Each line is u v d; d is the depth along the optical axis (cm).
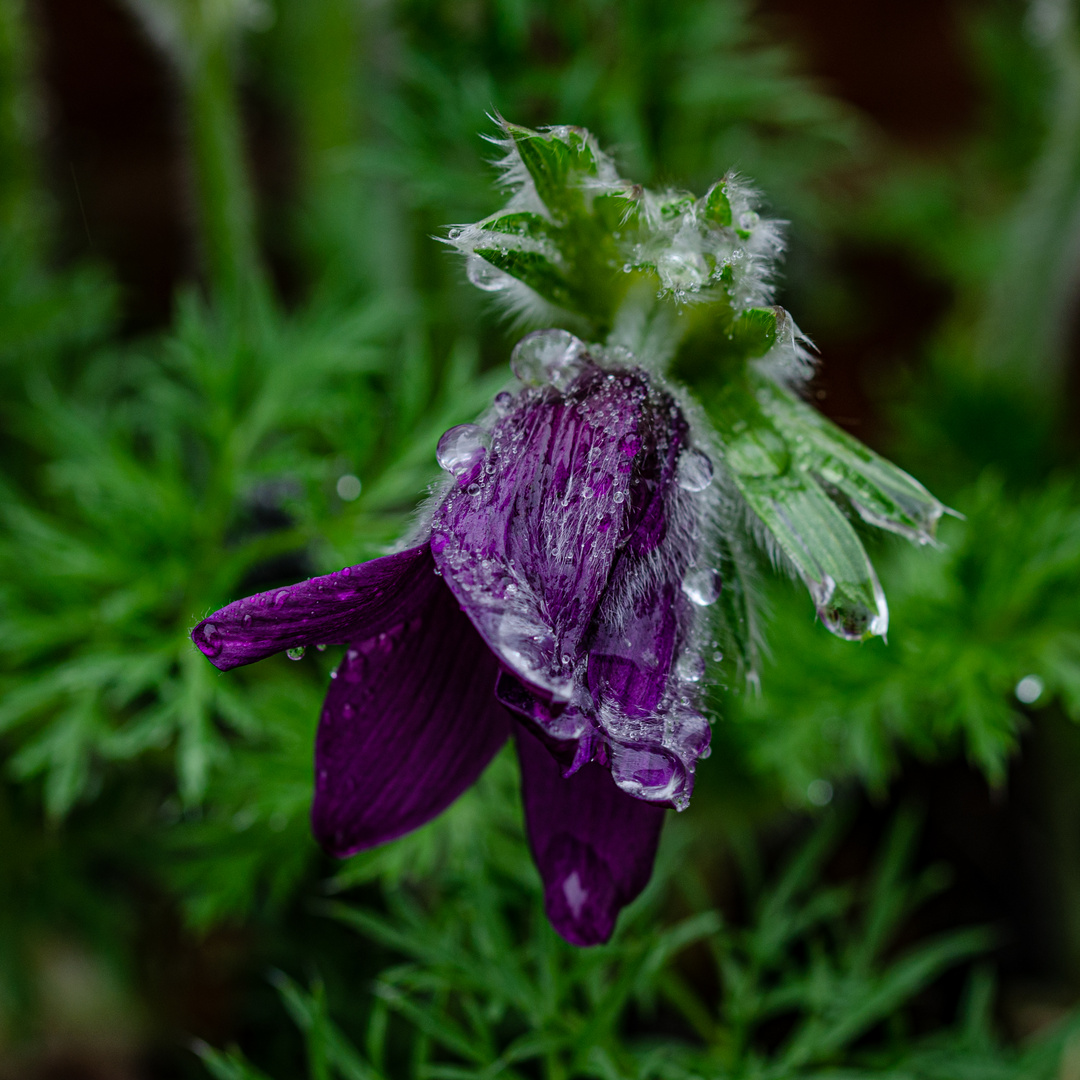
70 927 32
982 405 35
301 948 31
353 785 25
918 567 31
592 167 25
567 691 23
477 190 32
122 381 36
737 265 25
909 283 52
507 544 24
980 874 35
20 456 34
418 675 25
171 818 31
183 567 30
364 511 30
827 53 54
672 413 25
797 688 30
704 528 25
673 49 32
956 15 51
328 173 36
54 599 30
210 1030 32
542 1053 27
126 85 51
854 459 25
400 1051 31
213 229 32
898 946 34
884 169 52
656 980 29
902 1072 29
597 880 25
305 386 31
